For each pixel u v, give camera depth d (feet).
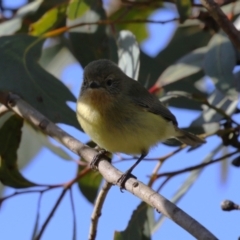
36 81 35.40
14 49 36.06
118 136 35.58
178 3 37.04
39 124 33.60
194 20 43.93
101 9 40.09
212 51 36.99
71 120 35.27
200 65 38.96
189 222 24.79
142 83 42.78
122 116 35.65
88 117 35.24
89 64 37.04
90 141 40.96
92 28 39.96
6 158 37.60
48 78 35.68
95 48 39.93
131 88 36.86
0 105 38.50
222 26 33.76
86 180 40.11
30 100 34.81
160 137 37.63
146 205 36.60
